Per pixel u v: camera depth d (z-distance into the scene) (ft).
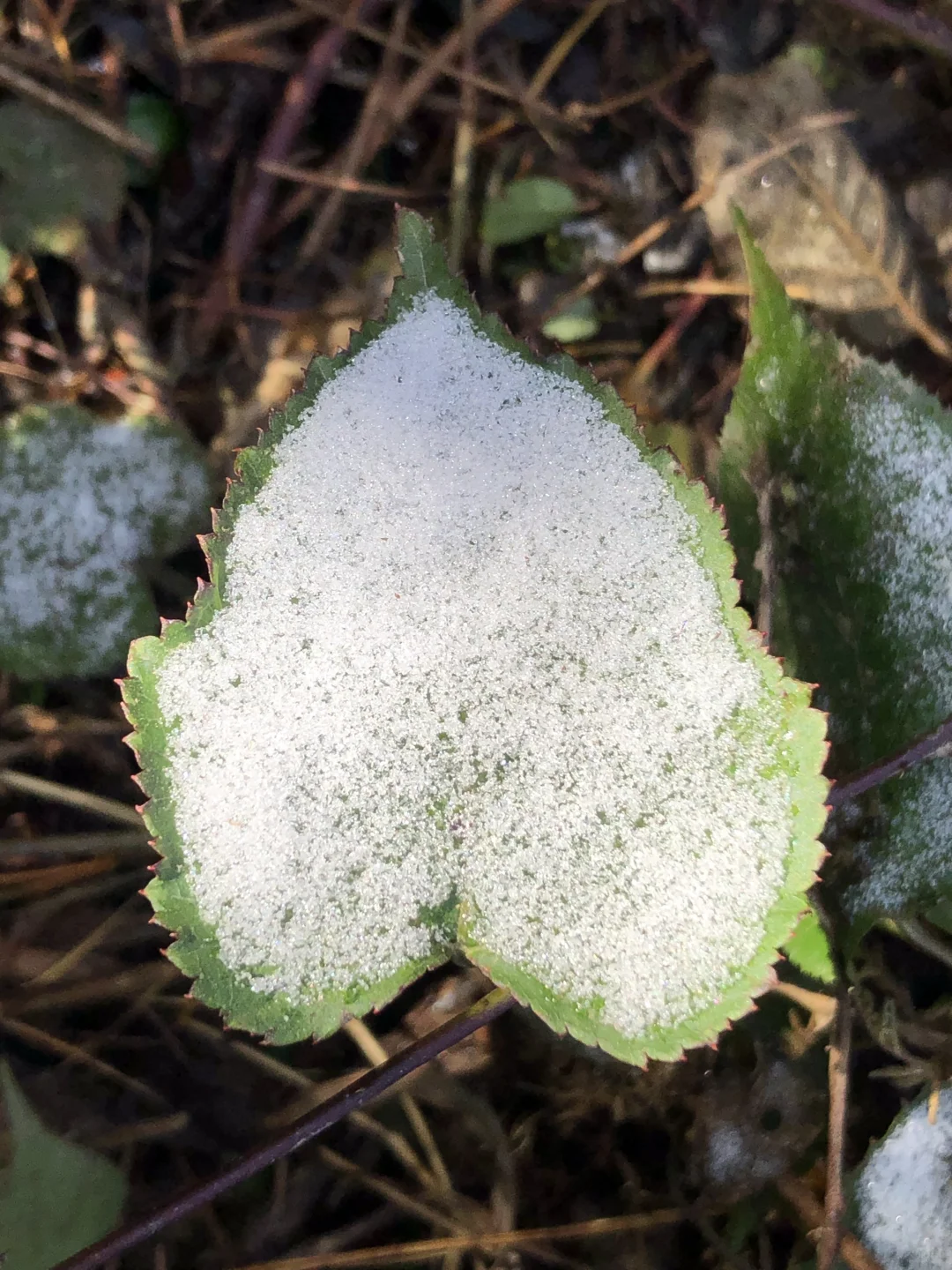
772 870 0.38
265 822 0.38
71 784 0.51
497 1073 0.48
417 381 0.39
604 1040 0.38
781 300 0.44
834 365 0.44
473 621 0.39
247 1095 0.48
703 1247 0.47
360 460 0.39
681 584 0.39
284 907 0.38
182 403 0.52
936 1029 0.47
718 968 0.38
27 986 0.48
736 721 0.38
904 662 0.43
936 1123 0.44
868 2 0.50
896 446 0.43
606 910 0.38
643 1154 0.48
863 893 0.44
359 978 0.38
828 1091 0.47
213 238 0.53
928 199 0.51
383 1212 0.48
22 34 0.51
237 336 0.53
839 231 0.51
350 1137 0.48
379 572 0.39
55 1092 0.48
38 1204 0.43
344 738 0.39
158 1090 0.49
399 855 0.39
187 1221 0.47
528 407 0.39
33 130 0.51
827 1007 0.45
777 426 0.44
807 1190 0.46
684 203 0.53
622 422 0.39
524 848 0.39
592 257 0.54
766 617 0.44
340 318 0.52
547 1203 0.48
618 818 0.38
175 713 0.38
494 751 0.39
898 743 0.44
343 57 0.53
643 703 0.39
